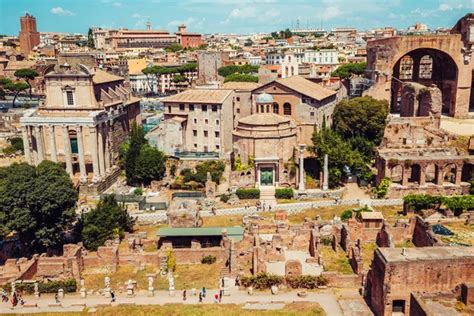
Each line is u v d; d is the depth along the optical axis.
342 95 143.62
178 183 105.25
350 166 102.44
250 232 74.56
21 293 62.59
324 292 60.53
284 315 54.75
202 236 75.94
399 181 99.19
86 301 60.22
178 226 81.19
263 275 62.38
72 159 112.12
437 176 94.50
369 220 78.12
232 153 109.06
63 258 68.12
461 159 93.44
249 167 103.88
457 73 129.12
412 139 109.50
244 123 105.81
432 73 145.00
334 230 75.00
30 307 58.97
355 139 109.56
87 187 103.94
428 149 102.44
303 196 97.31
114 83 130.12
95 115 105.94
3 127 166.00
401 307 51.94
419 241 73.12
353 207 91.38
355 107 111.06
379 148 106.75
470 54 127.50
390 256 52.16
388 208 90.62
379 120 110.31
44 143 112.00
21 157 139.00
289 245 75.69
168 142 117.25
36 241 74.19
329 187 100.75
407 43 126.62
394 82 144.12
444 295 46.66
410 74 170.88
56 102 109.69
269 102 110.25
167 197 100.81
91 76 108.06
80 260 70.00
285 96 116.31
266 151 103.56
